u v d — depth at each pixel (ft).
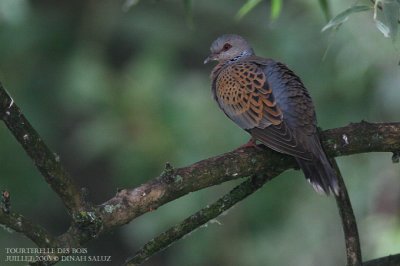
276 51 45.96
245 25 51.08
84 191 22.47
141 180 45.24
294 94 28.14
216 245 44.39
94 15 50.83
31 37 48.57
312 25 45.65
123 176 45.70
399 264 26.53
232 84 29.78
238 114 29.17
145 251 24.72
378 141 26.25
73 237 22.12
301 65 44.55
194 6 51.26
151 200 23.54
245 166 25.30
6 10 44.32
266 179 26.27
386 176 43.45
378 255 40.27
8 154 45.16
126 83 47.09
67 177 22.18
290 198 44.29
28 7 47.39
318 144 26.48
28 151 21.65
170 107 45.55
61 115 50.55
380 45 42.27
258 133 28.04
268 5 51.31
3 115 21.24
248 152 25.46
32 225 21.33
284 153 26.91
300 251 44.39
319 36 45.01
